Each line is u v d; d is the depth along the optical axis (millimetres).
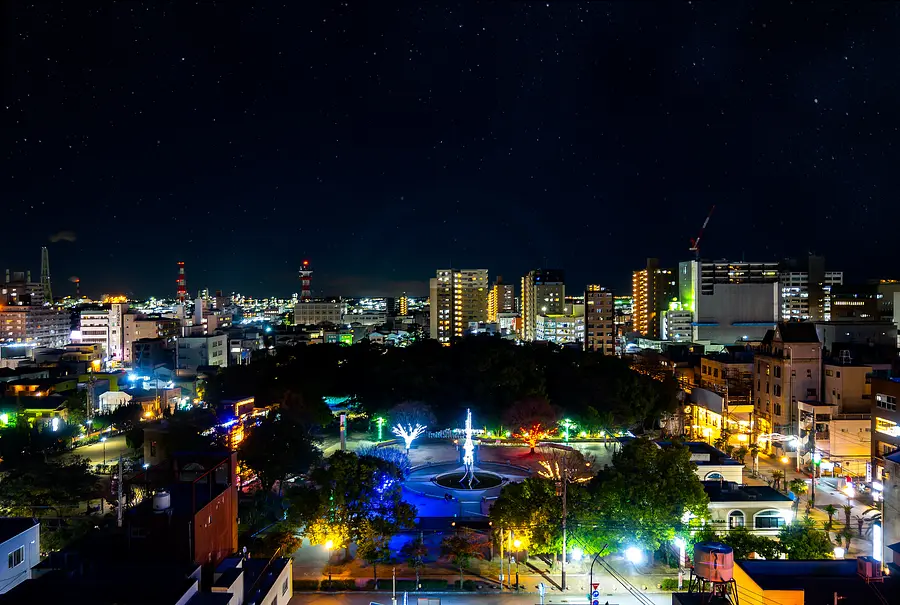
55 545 51406
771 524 55531
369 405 104562
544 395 101625
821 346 93312
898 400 70688
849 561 39406
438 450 93500
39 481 62281
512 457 89500
